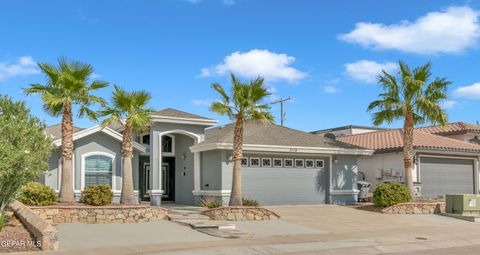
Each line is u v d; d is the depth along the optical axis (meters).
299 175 25.48
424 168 28.66
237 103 20.16
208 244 14.34
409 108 24.00
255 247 14.09
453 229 19.11
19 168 13.67
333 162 26.09
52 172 21.97
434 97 23.62
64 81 17.97
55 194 18.05
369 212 22.88
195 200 24.59
